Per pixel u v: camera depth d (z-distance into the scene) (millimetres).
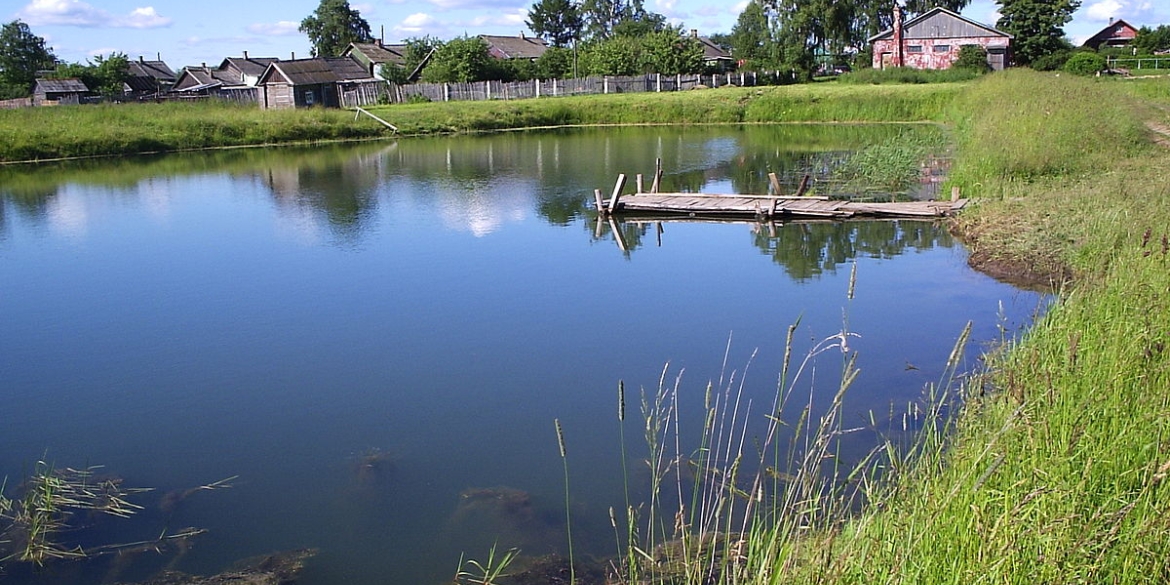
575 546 6000
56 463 7648
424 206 21047
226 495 7031
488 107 46562
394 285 13391
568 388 8969
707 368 9359
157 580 5844
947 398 7789
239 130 38656
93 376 9750
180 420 8508
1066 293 9750
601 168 27906
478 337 10711
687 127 42375
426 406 8641
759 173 25312
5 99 67750
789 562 3779
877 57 61750
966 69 52344
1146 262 7746
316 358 10125
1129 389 4941
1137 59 50688
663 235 16891
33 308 12555
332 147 37250
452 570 5859
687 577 4652
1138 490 3840
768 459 6906
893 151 23516
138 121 38531
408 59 63375
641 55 60531
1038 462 4074
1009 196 16172
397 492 6969
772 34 68500
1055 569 3219
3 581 5852
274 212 20578
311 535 6395
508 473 7172
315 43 100688
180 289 13438
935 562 3492
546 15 102750
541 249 15875
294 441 7973
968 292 11734
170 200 22812
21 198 23562
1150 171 15070
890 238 15656
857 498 5664
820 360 9328
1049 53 58375
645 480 6844
